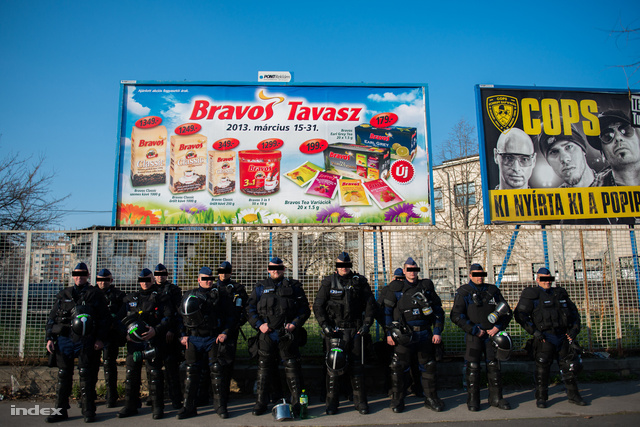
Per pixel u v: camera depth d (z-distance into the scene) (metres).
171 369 6.62
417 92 9.63
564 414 6.16
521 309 6.63
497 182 9.46
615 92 9.98
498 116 9.70
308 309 6.58
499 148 9.59
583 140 9.76
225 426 5.87
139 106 9.33
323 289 6.57
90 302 6.27
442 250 8.22
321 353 7.82
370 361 7.49
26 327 7.68
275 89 9.51
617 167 9.73
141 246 7.98
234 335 6.59
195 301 6.19
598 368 7.98
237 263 8.01
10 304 7.73
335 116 9.47
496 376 6.52
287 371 6.33
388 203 9.24
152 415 6.27
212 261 8.01
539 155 9.62
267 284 6.54
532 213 9.41
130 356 6.36
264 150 9.30
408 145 9.45
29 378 7.41
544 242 8.45
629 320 8.39
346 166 9.31
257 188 9.17
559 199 9.51
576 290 8.38
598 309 8.38
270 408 6.65
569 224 9.42
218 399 6.25
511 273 8.44
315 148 9.34
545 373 6.54
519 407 6.53
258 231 8.07
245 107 9.43
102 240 7.96
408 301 6.52
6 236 7.85
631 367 8.05
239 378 7.46
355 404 6.44
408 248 8.13
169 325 6.45
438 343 6.47
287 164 9.27
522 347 8.23
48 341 6.21
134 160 9.15
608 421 5.83
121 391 7.16
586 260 8.48
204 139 9.29
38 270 7.83
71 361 6.23
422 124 9.53
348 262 6.51
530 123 9.72
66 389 6.18
